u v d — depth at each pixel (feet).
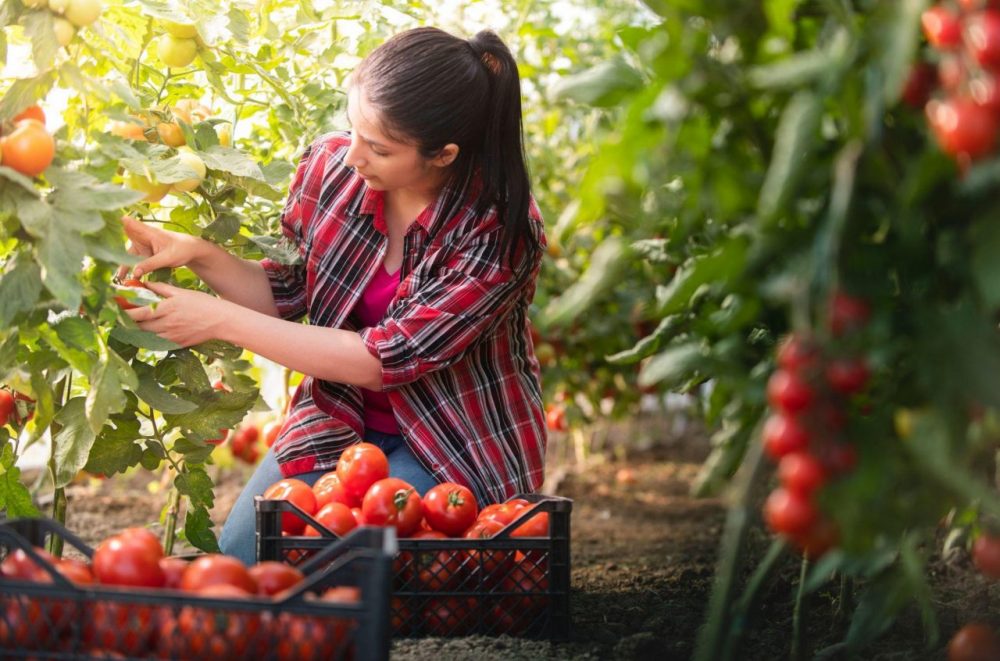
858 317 3.47
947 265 3.77
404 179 6.73
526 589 6.02
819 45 3.75
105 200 5.25
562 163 12.43
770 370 4.14
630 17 11.97
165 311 6.37
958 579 7.18
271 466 7.64
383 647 3.93
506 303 7.08
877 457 3.52
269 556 5.73
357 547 5.08
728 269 3.77
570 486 14.46
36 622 4.10
